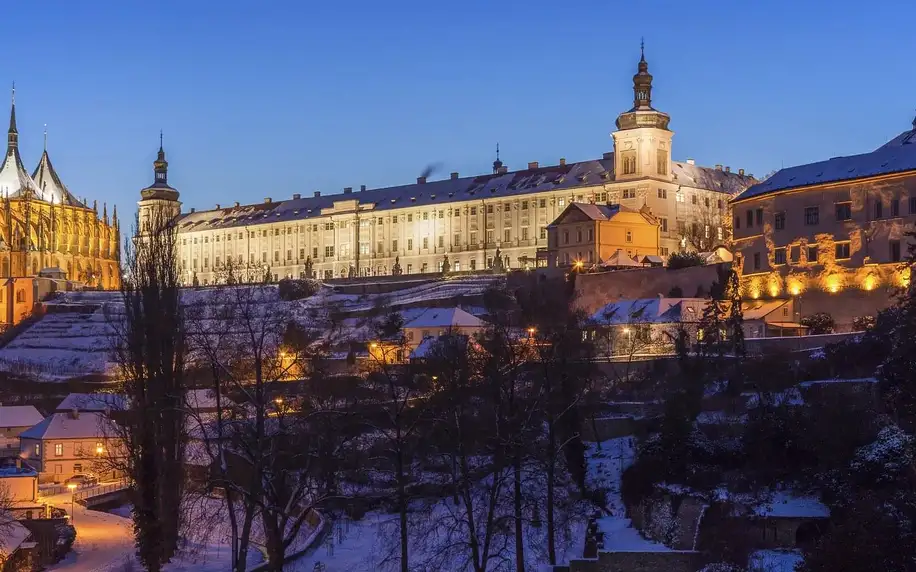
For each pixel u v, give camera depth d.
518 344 131.38
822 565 71.88
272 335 162.12
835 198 167.12
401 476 83.50
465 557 93.62
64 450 172.25
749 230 181.75
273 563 74.81
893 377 96.12
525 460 95.38
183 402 94.69
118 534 128.00
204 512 87.00
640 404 129.00
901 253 158.75
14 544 110.81
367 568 96.38
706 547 86.44
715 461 100.75
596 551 90.69
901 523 73.06
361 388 142.50
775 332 163.38
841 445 93.19
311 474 91.81
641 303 179.88
